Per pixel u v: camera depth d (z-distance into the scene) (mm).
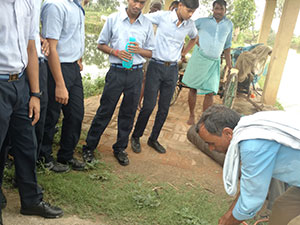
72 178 3408
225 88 6289
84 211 2922
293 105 9383
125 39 3539
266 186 1832
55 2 2863
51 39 2898
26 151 2484
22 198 2629
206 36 5309
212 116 1990
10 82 2105
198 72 5434
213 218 3096
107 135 4910
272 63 7910
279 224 2338
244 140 1807
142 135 4633
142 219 2928
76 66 3289
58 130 4543
